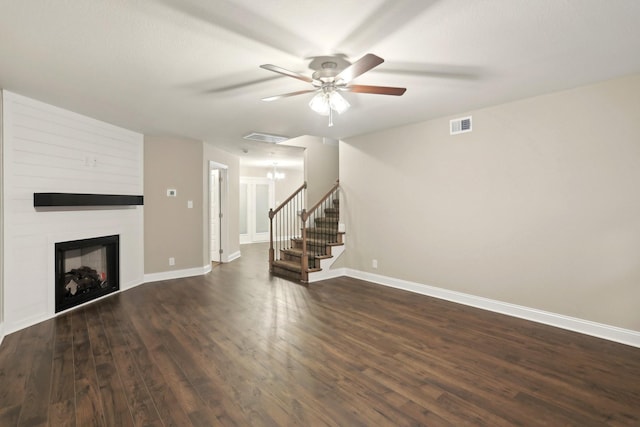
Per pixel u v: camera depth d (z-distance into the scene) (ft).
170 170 17.34
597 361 8.51
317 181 22.08
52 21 6.34
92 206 13.48
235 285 16.21
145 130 15.52
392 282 15.88
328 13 6.16
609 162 9.75
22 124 10.68
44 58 7.92
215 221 22.76
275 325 10.99
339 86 8.47
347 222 18.04
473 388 7.30
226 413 6.43
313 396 7.00
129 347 9.33
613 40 7.23
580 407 6.63
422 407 6.63
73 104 11.51
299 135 16.88
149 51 7.61
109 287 14.62
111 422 6.18
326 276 17.52
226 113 12.62
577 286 10.44
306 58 8.02
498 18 6.33
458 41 7.25
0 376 7.80
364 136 16.93
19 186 10.64
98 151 13.70
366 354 8.91
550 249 10.95
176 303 13.38
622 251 9.62
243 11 6.08
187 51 7.63
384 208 16.12
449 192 13.52
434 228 14.10
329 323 11.16
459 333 10.32
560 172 10.66
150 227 16.78
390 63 8.36
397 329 10.64
